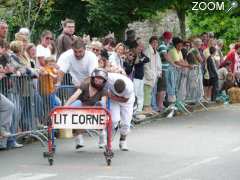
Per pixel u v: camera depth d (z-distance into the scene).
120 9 20.33
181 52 20.56
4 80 13.62
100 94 12.48
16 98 13.87
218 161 11.83
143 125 17.41
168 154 12.66
